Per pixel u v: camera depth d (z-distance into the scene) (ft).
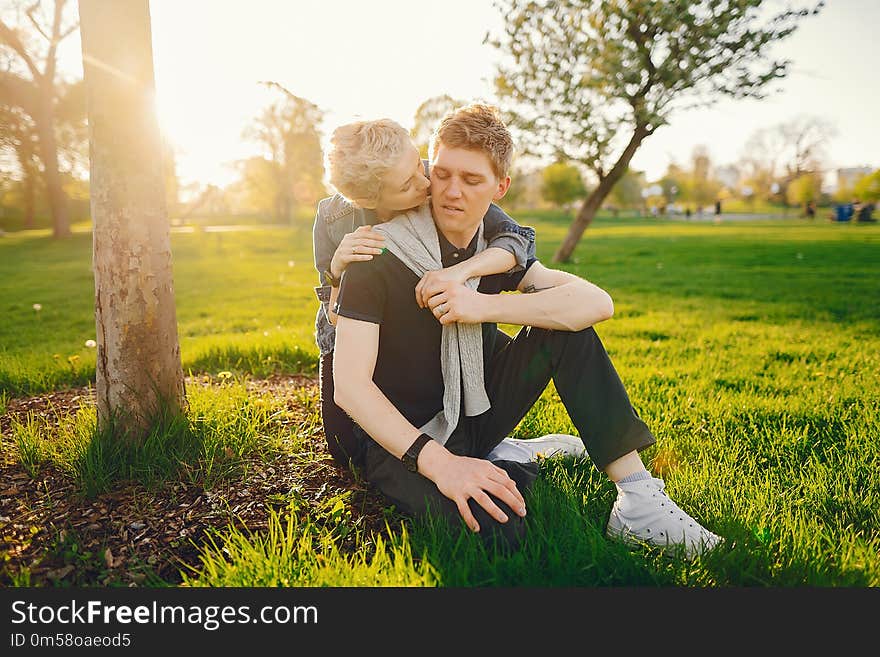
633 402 11.03
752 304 25.48
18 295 33.55
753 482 7.77
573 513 6.65
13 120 94.12
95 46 7.32
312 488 7.66
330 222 7.30
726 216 172.04
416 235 6.29
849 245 59.47
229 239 84.48
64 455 8.00
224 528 6.80
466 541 6.08
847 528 6.68
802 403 10.96
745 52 31.78
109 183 7.62
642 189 220.43
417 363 6.68
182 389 8.61
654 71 33.19
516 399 7.04
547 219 156.97
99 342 8.01
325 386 7.68
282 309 26.58
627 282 34.45
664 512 6.35
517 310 6.24
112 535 6.66
